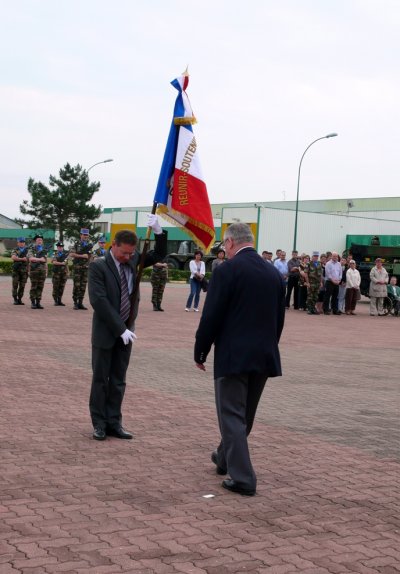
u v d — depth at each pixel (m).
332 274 24.53
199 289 22.77
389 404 9.20
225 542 4.41
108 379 6.85
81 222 59.41
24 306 20.72
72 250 21.45
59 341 13.70
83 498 5.12
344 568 4.10
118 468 5.89
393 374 11.86
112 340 6.68
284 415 8.27
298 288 26.20
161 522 4.71
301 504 5.21
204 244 6.53
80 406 8.13
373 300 25.61
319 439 7.21
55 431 6.99
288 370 11.77
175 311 22.34
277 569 4.04
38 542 4.29
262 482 5.71
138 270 6.76
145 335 15.60
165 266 21.95
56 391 8.93
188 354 12.94
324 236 46.53
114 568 3.96
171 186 6.64
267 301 5.34
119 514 4.82
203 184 6.53
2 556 4.06
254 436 7.22
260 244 43.66
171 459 6.22
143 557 4.13
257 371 5.27
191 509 4.99
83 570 3.92
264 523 4.78
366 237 46.69
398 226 49.16
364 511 5.12
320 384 10.54
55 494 5.18
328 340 16.73
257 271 5.35
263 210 43.59
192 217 6.46
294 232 44.34
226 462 5.57
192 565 4.05
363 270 30.11
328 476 5.95
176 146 6.57
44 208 58.94
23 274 20.86
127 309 6.77
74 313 19.30
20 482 5.42
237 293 5.30
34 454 6.18
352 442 7.14
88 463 5.98
